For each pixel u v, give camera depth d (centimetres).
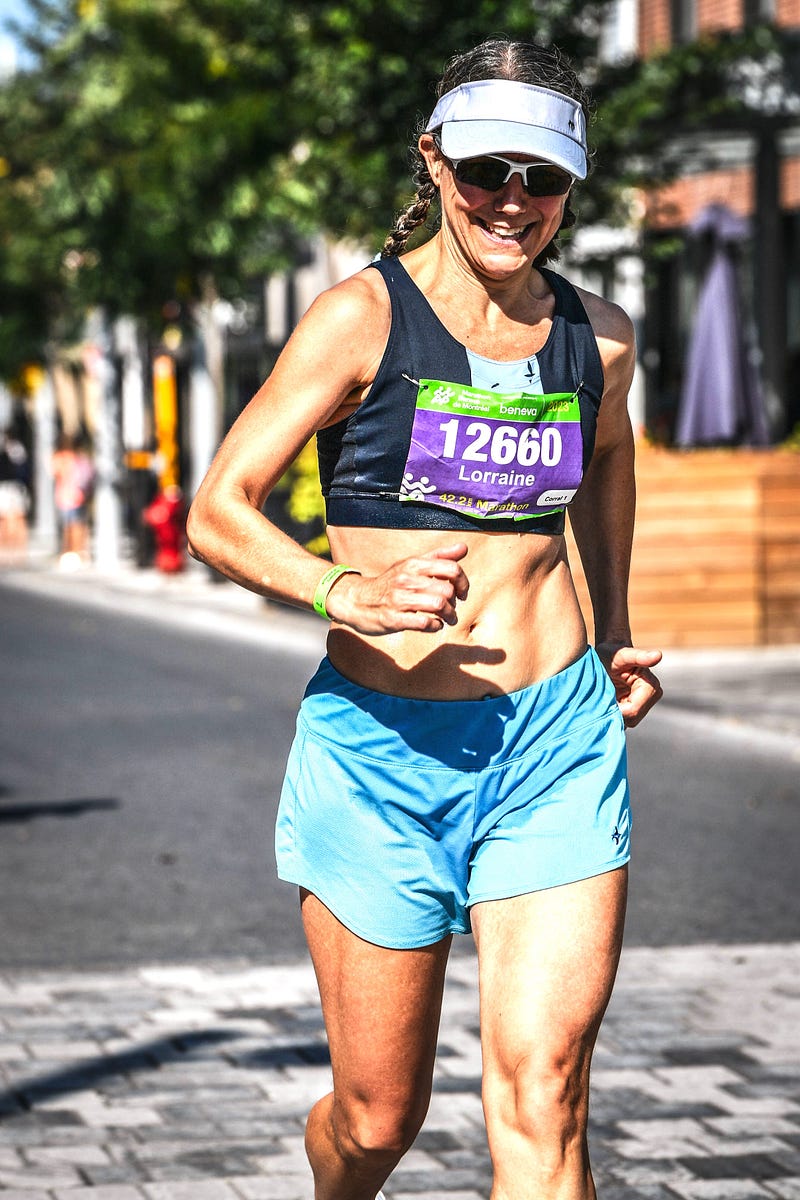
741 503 2394
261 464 462
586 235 3088
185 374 5909
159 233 3431
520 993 466
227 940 1062
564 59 473
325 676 494
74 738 1866
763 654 2367
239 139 2734
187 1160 705
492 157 462
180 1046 852
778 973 977
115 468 4603
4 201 4053
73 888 1200
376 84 2381
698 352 2728
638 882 1208
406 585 418
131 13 2862
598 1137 729
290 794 498
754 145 2923
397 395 473
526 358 481
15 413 7519
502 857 479
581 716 491
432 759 480
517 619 487
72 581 4162
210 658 2634
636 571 2392
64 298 4647
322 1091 788
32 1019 896
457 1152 713
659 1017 891
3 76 4150
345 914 482
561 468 486
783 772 1630
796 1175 689
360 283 475
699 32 2925
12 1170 693
